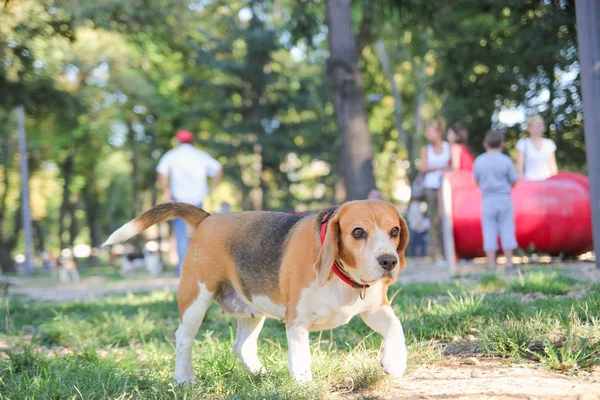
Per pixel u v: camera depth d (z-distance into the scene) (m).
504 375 3.98
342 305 3.80
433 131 11.71
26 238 27.05
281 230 4.19
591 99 9.19
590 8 9.15
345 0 13.73
